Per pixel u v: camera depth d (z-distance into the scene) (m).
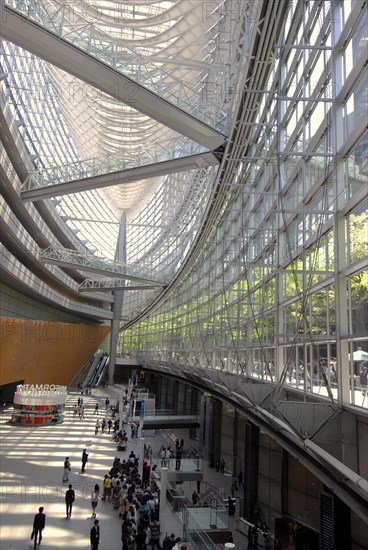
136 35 21.70
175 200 36.00
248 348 16.47
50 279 41.31
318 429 7.30
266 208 15.41
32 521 11.53
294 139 11.45
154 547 10.34
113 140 32.75
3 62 20.86
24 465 16.98
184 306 37.50
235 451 19.98
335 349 8.46
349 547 9.01
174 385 41.62
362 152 7.21
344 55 8.02
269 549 12.35
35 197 23.25
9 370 28.72
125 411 30.30
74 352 44.66
